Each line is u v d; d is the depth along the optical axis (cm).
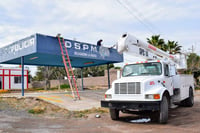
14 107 1015
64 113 916
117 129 646
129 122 755
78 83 3406
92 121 775
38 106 1026
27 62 1734
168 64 876
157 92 682
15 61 1630
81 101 1202
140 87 698
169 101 776
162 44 3073
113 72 2880
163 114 698
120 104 723
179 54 1282
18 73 3073
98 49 1656
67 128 662
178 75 974
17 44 1395
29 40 1261
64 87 2988
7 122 732
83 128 662
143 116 870
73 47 1428
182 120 774
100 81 3083
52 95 1401
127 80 741
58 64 1995
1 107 1005
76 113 915
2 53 1608
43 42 1229
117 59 1867
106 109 1016
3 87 2873
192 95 1184
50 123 736
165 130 620
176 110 1036
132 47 815
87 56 1538
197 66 3042
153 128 650
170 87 858
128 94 716
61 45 1327
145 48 920
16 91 2394
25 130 632
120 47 773
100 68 4569
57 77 3575
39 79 4488
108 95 766
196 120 769
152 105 666
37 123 733
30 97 1234
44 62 1812
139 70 854
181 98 981
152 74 817
